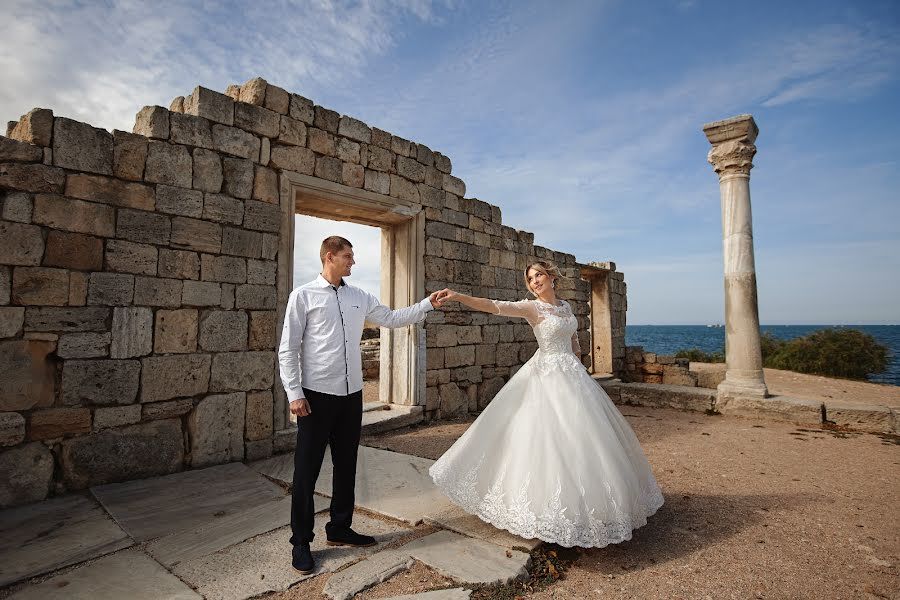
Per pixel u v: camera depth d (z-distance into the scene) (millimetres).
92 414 3699
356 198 5820
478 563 2471
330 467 4270
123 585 2303
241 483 3826
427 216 6859
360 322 2707
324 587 2283
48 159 3580
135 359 3918
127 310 3895
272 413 4777
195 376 4254
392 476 4012
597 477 2510
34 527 2965
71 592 2236
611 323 11992
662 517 3250
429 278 6852
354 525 3047
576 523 2383
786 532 3010
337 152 5613
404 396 6523
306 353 2529
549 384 2834
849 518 3252
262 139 4902
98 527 2965
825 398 9148
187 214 4281
